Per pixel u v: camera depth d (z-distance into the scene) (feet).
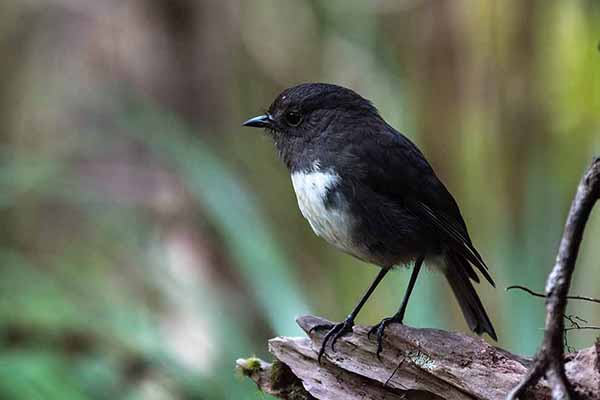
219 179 36.29
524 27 40.83
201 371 33.27
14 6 47.98
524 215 33.86
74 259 42.50
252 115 48.44
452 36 41.29
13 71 47.34
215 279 42.75
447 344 21.15
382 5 47.91
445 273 28.37
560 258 16.84
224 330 36.29
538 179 33.88
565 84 41.68
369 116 28.30
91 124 46.03
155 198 44.01
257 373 24.73
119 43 47.19
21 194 44.39
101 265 42.04
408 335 21.67
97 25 47.52
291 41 50.06
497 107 40.81
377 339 22.56
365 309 38.55
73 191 43.37
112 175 44.55
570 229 16.80
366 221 27.04
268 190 46.55
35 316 36.06
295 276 35.60
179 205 43.62
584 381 18.13
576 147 41.04
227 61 48.52
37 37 47.65
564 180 39.11
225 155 46.03
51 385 32.68
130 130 41.57
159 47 47.14
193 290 38.45
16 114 46.80
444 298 35.40
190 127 45.37
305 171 27.73
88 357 35.19
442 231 27.48
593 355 18.34
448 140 40.83
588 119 41.60
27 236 45.75
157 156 44.39
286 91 28.63
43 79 47.19
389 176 27.04
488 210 38.83
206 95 47.67
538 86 40.96
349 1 50.01
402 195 27.27
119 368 34.96
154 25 47.19
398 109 44.68
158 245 42.73
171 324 37.91
